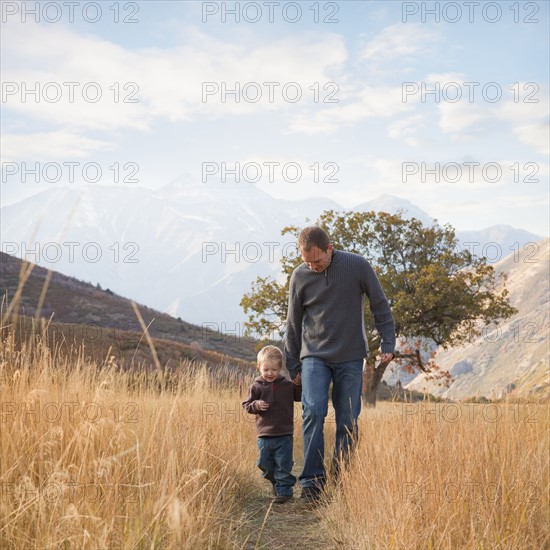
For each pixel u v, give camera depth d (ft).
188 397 20.25
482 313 115.75
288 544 13.19
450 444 13.78
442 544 10.23
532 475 12.11
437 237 120.67
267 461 18.78
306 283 18.52
